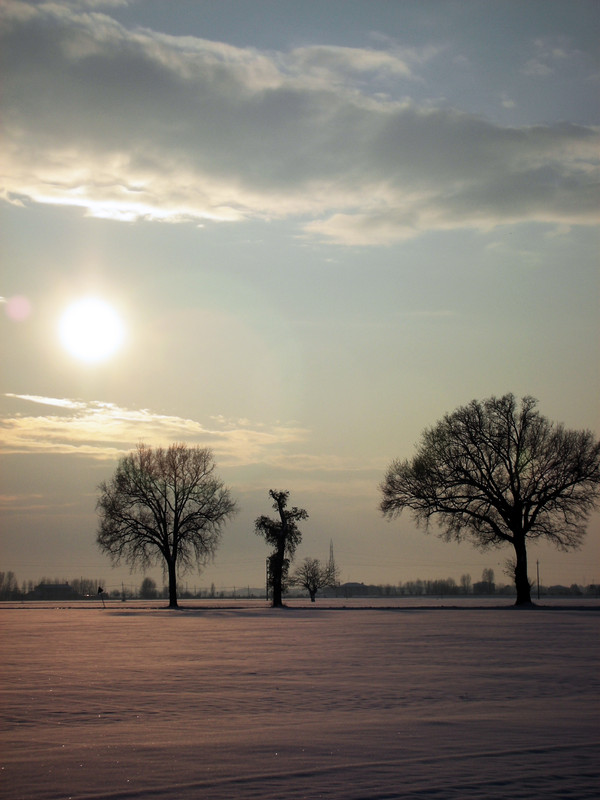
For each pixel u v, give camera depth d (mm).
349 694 17766
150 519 81625
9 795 9797
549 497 68000
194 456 82312
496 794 9719
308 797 9633
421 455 71500
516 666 23125
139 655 27047
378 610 72562
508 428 69062
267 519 86875
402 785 10156
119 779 10547
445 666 23172
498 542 71312
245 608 82188
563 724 14180
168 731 13734
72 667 23422
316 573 130375
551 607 70188
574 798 9547
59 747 12523
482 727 13930
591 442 68438
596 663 23891
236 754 11977
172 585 84688
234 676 21109
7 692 18281
